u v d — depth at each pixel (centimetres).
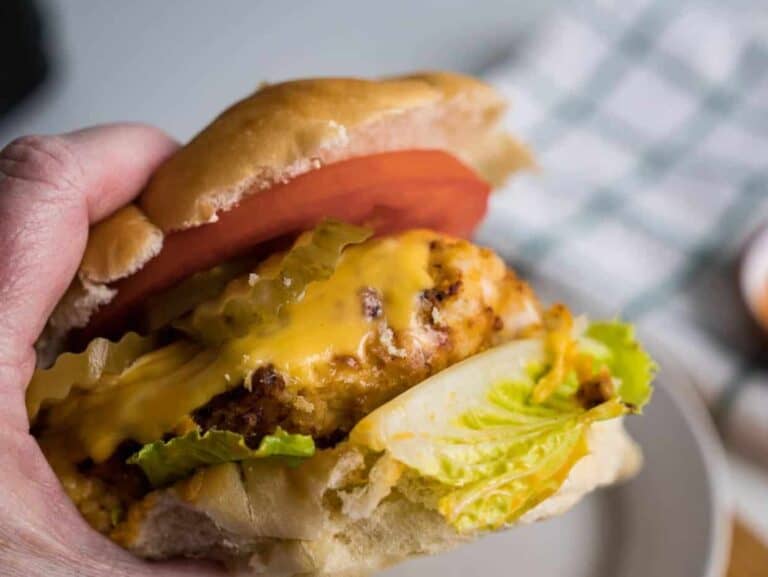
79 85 35
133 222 15
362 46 35
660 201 29
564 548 20
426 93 17
